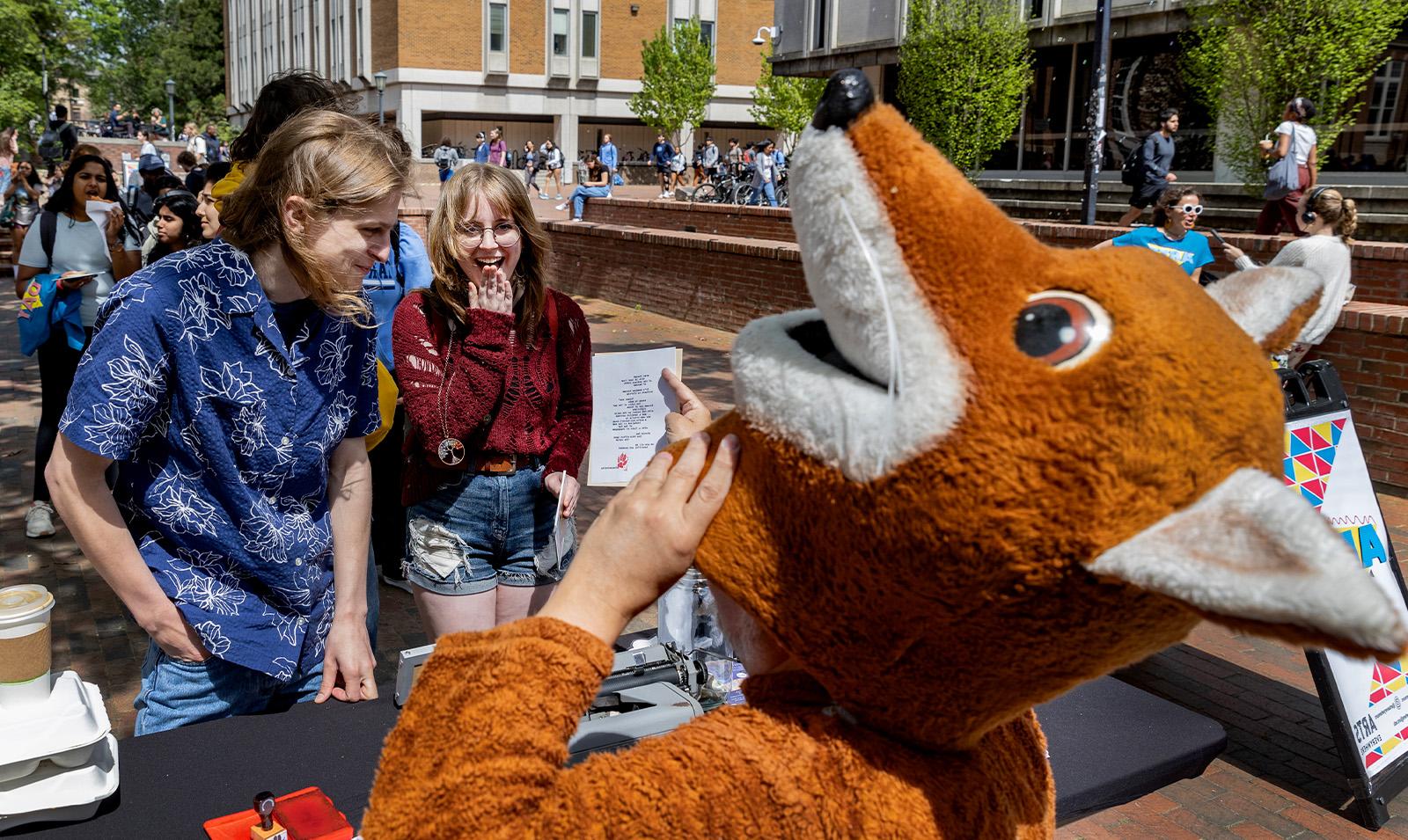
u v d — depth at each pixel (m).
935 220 0.71
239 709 2.14
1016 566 0.68
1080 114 17.48
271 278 1.98
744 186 25.36
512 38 45.12
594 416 2.64
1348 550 0.58
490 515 2.88
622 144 50.16
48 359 5.19
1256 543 0.61
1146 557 0.63
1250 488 0.65
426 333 2.81
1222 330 0.73
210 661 2.09
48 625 1.75
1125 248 0.79
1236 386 0.69
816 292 0.77
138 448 1.94
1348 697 3.14
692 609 2.16
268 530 2.03
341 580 2.25
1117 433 0.66
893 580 0.74
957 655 0.78
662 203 15.85
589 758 0.87
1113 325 0.70
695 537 0.85
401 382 2.80
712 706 2.00
